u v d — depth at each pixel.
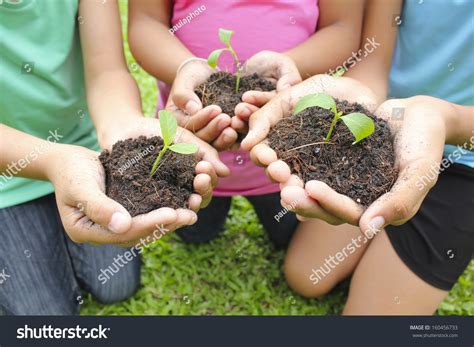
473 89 0.89
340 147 0.75
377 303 0.91
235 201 1.10
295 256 0.95
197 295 0.95
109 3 0.88
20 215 0.91
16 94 0.86
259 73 0.88
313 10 0.91
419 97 0.79
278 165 0.71
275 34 0.90
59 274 0.92
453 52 0.87
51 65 0.86
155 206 0.72
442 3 0.86
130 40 0.93
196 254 1.00
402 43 0.93
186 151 0.71
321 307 0.95
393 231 0.91
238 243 1.03
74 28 0.88
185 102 0.80
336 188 0.72
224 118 0.78
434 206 0.90
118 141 0.77
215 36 0.90
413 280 0.90
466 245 0.89
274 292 0.96
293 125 0.77
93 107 0.86
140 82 1.25
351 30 0.92
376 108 0.81
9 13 0.82
